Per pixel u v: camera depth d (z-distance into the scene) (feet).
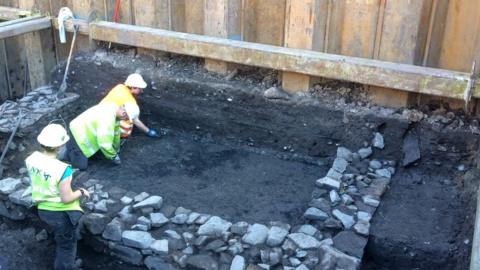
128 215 15.40
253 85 19.20
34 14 22.57
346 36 17.76
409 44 16.56
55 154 13.65
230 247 14.07
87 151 18.01
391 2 16.44
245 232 14.46
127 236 14.65
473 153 16.40
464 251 13.84
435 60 16.88
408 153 17.08
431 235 14.40
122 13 21.27
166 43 19.71
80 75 22.00
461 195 16.02
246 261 13.76
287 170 18.39
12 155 18.85
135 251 14.69
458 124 16.56
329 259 13.35
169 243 14.47
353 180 16.47
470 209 14.98
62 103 21.08
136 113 18.69
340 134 18.04
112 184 17.29
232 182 17.71
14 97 24.75
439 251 13.96
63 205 13.58
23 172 18.19
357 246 13.94
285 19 18.22
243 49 18.43
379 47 17.20
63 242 14.25
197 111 20.15
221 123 19.92
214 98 19.63
